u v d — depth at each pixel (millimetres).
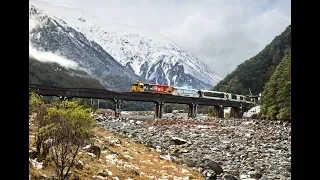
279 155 15891
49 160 7492
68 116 7625
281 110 33969
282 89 34188
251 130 27484
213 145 18688
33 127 8672
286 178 11250
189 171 11047
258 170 12391
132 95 40500
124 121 30047
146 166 10633
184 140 18953
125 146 14516
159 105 43625
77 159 8438
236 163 13711
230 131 26656
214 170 11570
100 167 8742
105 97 37344
